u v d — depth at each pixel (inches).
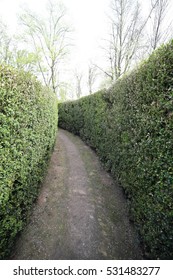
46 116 179.9
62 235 115.3
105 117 231.6
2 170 77.5
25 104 105.0
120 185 168.2
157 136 90.4
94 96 297.6
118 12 570.9
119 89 173.2
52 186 182.1
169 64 82.7
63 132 502.9
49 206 146.4
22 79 101.0
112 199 163.6
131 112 134.5
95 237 115.4
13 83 87.3
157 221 85.7
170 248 75.8
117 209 148.7
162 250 81.4
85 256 100.9
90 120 322.7
